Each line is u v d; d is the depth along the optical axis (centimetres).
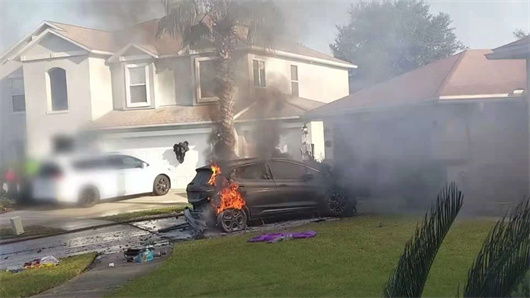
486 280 297
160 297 526
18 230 1020
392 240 706
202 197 905
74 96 916
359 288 504
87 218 1152
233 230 902
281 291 513
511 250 298
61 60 920
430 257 299
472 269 305
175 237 905
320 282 535
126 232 1002
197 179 931
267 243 754
